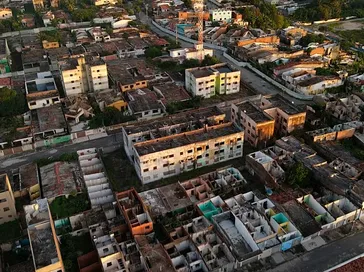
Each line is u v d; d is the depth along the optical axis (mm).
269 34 197875
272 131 109062
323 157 103750
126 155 109812
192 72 141250
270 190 91812
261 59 165625
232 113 119500
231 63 172750
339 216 82250
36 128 120000
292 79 144125
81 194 92375
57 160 105188
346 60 168250
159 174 98812
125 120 124562
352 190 86062
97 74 140250
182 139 101125
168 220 81875
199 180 94500
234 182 93938
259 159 98438
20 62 178625
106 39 197000
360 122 113250
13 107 129125
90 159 104312
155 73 158625
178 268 71812
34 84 148000
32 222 72312
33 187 92938
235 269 74500
